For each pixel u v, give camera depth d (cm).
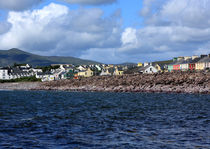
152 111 4034
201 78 8338
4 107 4909
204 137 2278
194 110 4041
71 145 2077
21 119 3356
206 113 3681
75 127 2786
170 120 3152
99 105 5138
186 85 8369
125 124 2934
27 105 5312
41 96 8306
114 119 3303
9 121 3192
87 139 2259
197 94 7362
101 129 2672
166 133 2453
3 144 2106
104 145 2069
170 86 8662
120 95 7875
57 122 3108
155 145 2050
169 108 4372
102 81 11362
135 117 3447
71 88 12150
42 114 3847
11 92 11244
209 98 6103
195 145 2031
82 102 5891
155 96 7050
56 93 9875
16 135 2420
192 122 2988
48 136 2375
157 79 9431
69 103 5681
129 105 5006
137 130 2603
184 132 2480
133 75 11025
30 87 14700
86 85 11669
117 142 2153
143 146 2027
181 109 4197
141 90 9131
